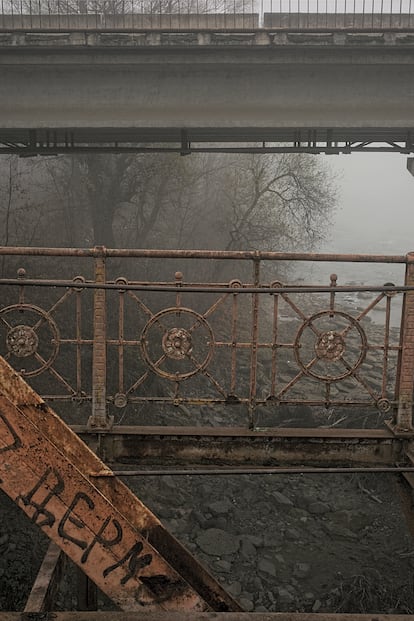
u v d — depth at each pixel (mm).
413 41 11469
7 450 2338
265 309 22141
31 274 13758
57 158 19312
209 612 2320
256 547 9508
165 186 19812
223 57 11812
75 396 4273
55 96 12164
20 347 4207
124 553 2445
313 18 12141
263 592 8500
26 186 19609
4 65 11812
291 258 4105
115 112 12266
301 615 2328
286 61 11852
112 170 18562
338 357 4293
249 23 12047
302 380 16219
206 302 18812
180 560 3027
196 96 12258
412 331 4199
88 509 2400
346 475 11523
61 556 3445
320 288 3957
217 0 16469
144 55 11742
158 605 2477
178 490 10820
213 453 4277
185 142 13359
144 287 3779
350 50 11711
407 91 12234
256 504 10625
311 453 4266
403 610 8195
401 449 4273
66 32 11273
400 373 4258
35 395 2881
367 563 9203
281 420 13711
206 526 9930
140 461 4277
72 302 13445
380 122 12312
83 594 3994
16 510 8984
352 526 10125
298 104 12305
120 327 4242
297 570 8961
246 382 15773
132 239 19906
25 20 12117
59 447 2908
